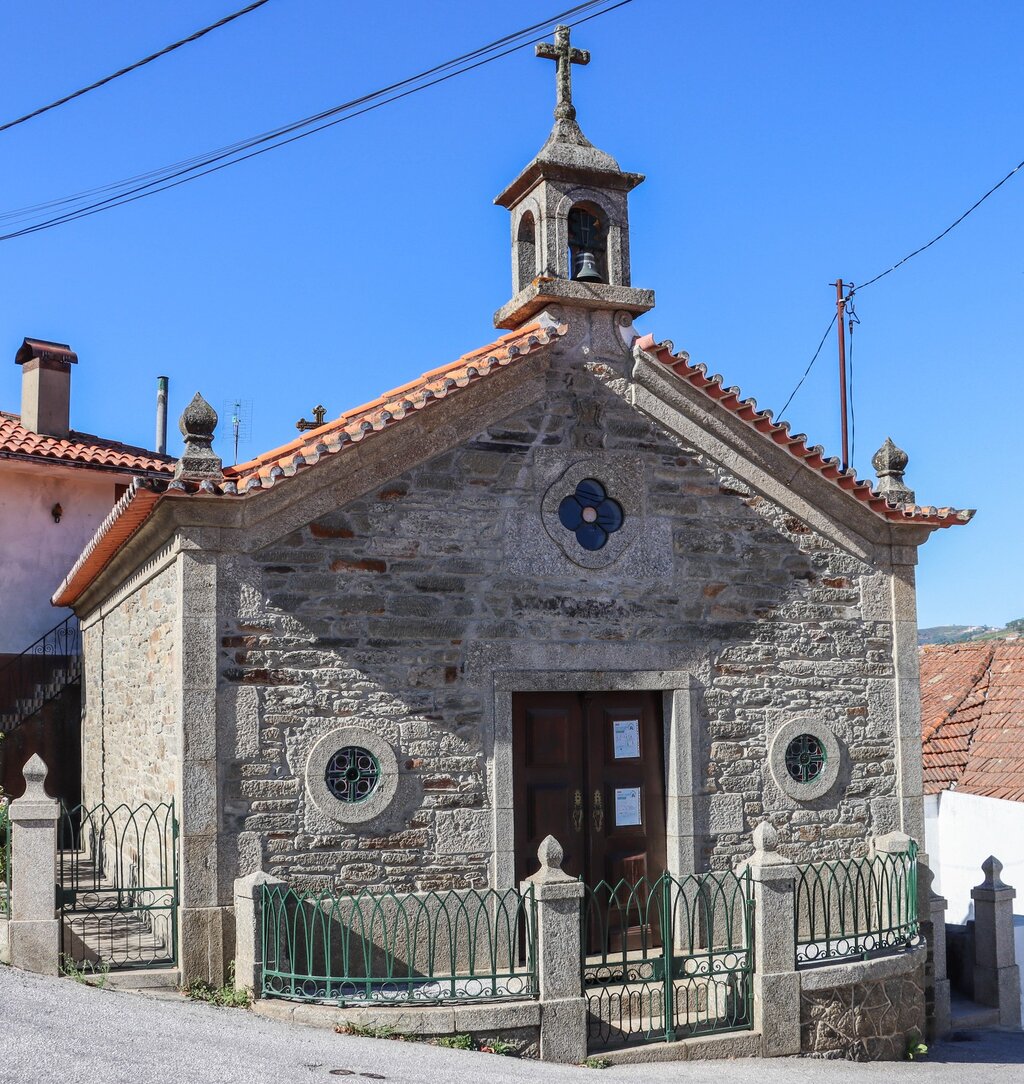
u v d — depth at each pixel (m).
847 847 11.52
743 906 10.73
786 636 11.48
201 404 9.55
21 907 8.86
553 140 11.20
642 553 10.97
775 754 11.24
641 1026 9.53
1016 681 15.49
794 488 11.62
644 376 11.11
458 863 10.03
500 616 10.39
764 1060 9.62
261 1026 8.36
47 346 20.42
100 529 10.90
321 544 9.91
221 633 9.53
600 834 10.70
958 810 13.93
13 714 17.80
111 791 13.60
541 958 8.94
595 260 11.45
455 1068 7.92
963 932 12.61
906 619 12.03
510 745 10.28
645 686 10.83
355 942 9.64
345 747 9.79
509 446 10.59
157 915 10.16
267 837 9.49
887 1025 10.50
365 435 9.81
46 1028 7.38
